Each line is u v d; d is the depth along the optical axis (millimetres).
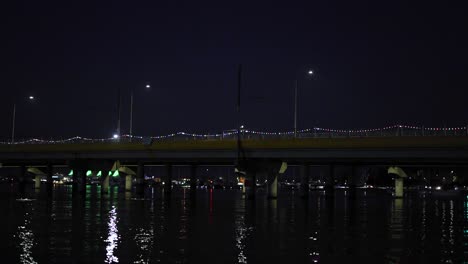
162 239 42719
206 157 112438
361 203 106312
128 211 73250
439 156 88938
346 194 175500
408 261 34125
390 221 61156
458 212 78500
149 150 117750
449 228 53500
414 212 77688
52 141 134375
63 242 40531
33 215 64250
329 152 99062
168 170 144000
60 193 145375
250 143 105562
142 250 37062
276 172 117000
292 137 103188
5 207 79000
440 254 36719
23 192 148625
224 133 110812
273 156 104562
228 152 109875
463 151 87125
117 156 122625
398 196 141125
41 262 32625
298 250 37719
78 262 32688
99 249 37312
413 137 90438
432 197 149375
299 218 64312
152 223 55688
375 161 108062
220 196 140875
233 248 38344
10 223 54219
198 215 67500
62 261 32969
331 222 59156
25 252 35938
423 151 90125
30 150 131750
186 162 137750
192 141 112250
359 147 95250
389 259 34688
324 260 34094
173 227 51969
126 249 37438
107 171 139125
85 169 131500
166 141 115062
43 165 168000
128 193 155125
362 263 33281
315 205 95688
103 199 110375
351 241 42656
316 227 53469
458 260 34625
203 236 45000
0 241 40875
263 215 68688
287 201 111188
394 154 93000
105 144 122750
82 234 45406
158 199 114688
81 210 74000
